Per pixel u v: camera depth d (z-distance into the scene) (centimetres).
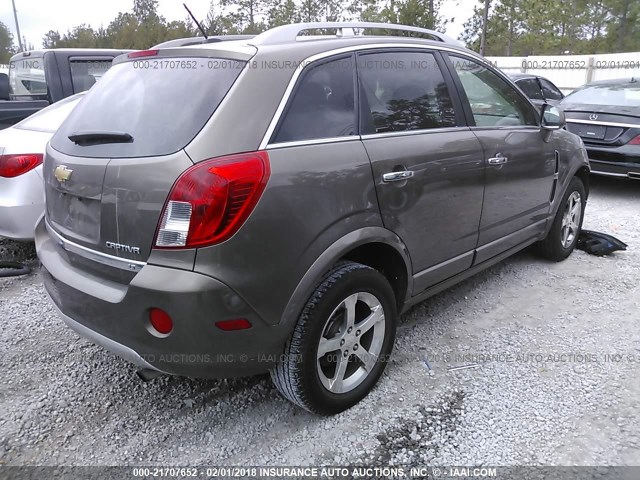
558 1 2717
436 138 315
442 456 253
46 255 286
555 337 356
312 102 259
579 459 250
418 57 326
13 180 444
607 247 504
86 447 261
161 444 262
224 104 233
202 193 216
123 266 235
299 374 252
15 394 300
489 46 2806
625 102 746
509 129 381
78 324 259
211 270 218
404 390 301
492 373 317
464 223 341
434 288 340
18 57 759
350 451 256
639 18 2567
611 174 720
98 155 248
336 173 254
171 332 223
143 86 266
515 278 452
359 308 288
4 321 380
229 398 298
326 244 249
